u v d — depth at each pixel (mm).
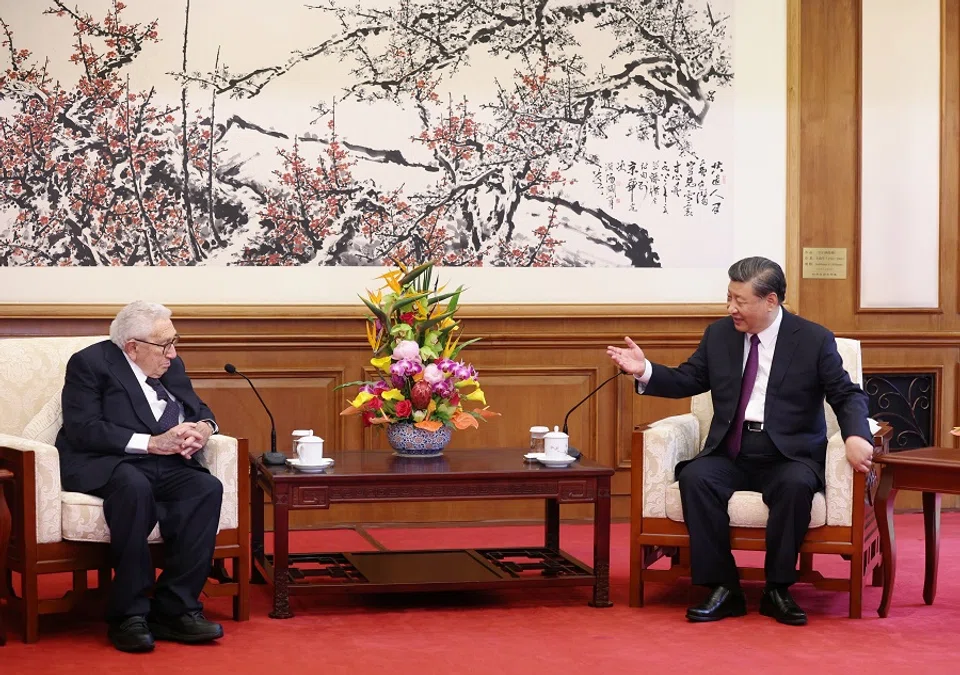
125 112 5121
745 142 5633
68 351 3875
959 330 5867
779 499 3654
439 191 5375
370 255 5328
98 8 5094
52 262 5086
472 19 5387
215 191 5191
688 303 5586
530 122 5445
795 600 3979
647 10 5535
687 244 5594
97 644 3307
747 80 5625
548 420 5492
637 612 3785
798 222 5672
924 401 5863
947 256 5859
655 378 3986
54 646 3281
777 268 3869
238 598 3602
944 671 3092
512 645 3340
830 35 5734
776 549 3662
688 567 3842
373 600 3928
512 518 5520
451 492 3748
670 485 3816
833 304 5770
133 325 3570
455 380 4047
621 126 5527
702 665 3141
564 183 5484
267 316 5184
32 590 3301
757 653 3268
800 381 3848
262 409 5219
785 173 5660
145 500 3324
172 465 3529
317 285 5281
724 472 3797
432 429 3951
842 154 5754
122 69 5117
